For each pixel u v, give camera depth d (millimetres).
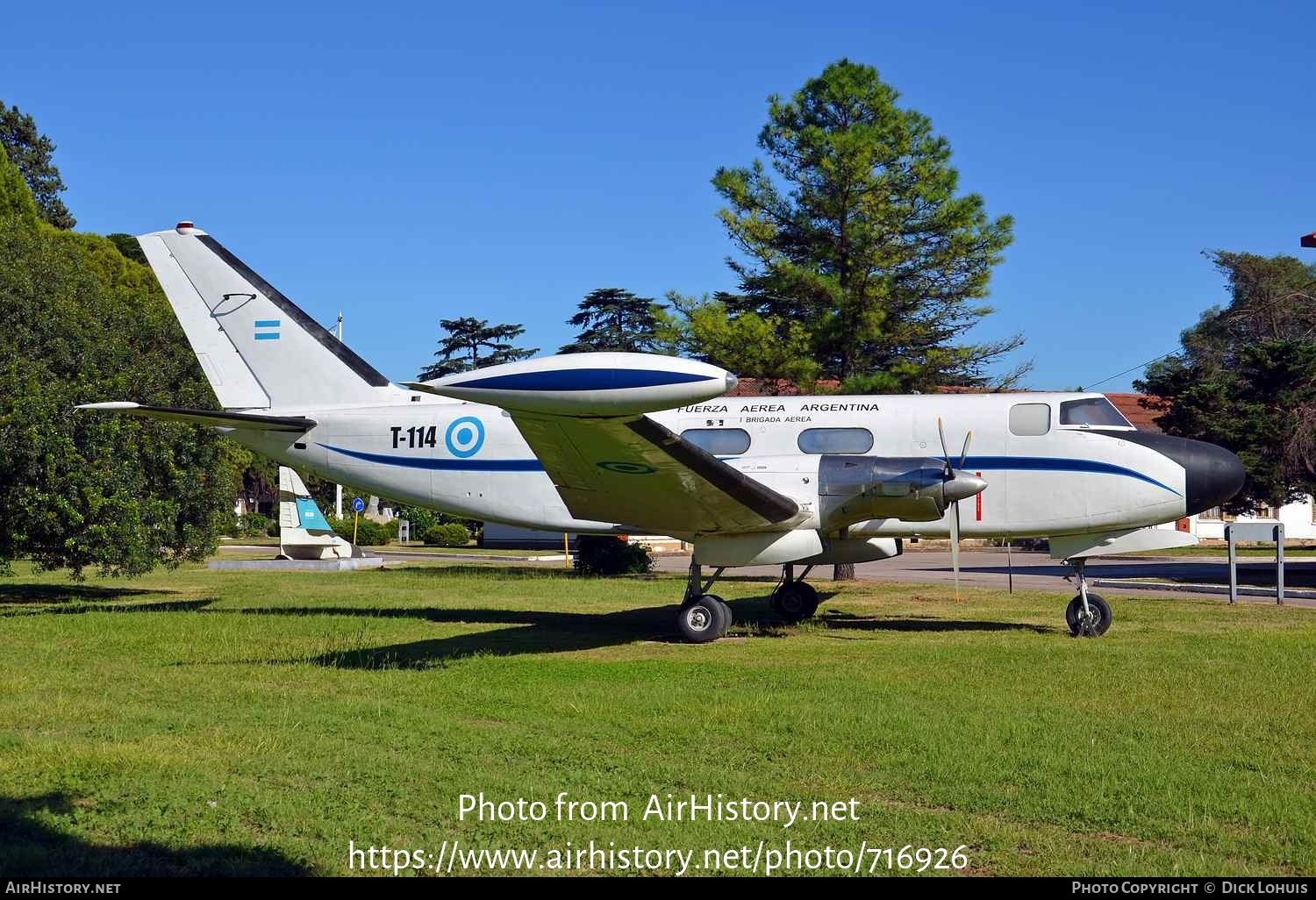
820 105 22438
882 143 21656
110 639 11883
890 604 16016
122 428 15828
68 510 14891
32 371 15570
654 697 8367
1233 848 4918
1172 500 12492
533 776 6086
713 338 22109
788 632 12797
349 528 40969
